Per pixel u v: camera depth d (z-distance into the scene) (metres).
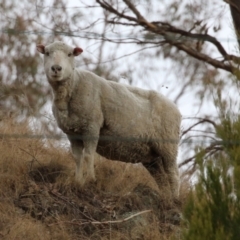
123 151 44.28
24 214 42.25
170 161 45.56
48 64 41.34
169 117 45.31
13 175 44.41
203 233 31.06
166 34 34.25
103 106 43.06
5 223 41.34
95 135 42.72
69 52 41.94
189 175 48.28
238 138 32.19
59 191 43.78
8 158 45.44
